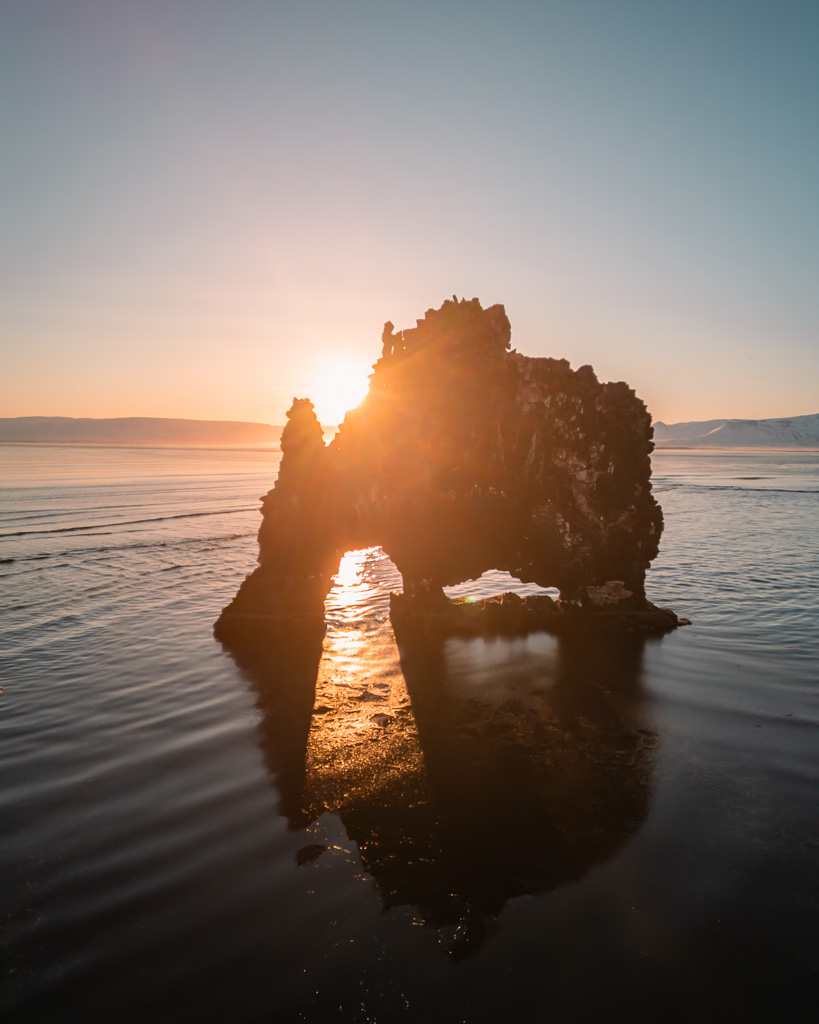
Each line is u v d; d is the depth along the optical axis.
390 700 13.27
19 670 14.94
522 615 18.27
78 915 7.18
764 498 60.47
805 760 10.71
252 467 115.75
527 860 8.16
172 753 10.99
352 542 18.69
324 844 8.48
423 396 17.92
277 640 17.23
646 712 12.59
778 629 17.70
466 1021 5.91
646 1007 6.06
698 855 8.28
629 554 18.30
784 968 6.51
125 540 34.00
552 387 18.03
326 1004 6.09
